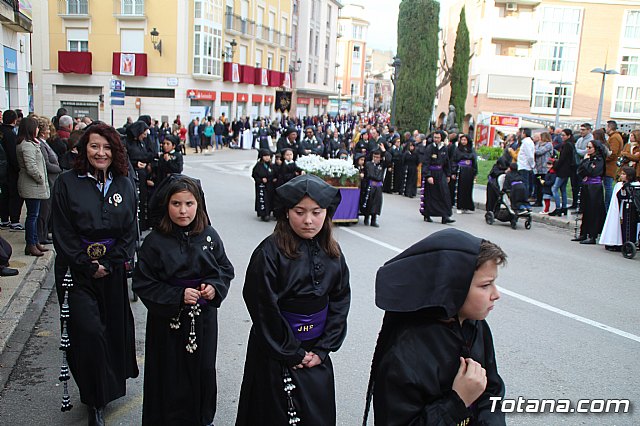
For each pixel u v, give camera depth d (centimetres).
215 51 3794
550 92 4678
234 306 696
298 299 322
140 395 477
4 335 562
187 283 389
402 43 3203
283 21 5194
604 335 650
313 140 1938
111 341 425
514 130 4019
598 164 1144
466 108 5006
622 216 1045
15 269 743
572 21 4581
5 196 998
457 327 240
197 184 399
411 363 228
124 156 430
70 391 478
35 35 3612
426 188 1348
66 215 411
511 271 923
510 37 4491
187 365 391
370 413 450
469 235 242
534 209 1550
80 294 412
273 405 320
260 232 1140
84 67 3562
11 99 1538
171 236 392
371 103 11562
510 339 626
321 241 335
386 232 1217
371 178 1260
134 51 3569
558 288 834
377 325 647
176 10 3506
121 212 422
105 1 3538
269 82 4772
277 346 315
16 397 463
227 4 4022
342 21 9581
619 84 4662
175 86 3572
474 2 4916
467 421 240
